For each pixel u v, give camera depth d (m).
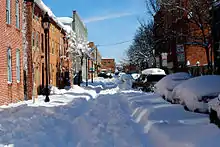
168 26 28.08
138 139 8.23
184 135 6.82
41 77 27.39
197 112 9.83
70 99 21.02
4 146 7.36
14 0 19.39
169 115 9.82
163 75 27.16
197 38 24.33
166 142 6.87
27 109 13.85
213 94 9.84
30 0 22.64
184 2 23.62
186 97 10.48
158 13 33.34
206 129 6.88
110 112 13.81
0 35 16.52
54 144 7.90
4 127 9.66
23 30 22.36
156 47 42.47
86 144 7.97
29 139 8.12
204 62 32.06
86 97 23.06
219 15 19.00
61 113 13.27
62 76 38.59
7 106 16.05
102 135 9.01
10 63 18.36
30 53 22.59
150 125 8.85
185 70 32.34
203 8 21.61
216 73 19.84
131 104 14.91
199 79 10.75
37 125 10.16
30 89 22.50
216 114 7.33
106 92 31.06
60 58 37.53
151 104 13.06
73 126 10.48
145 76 28.09
